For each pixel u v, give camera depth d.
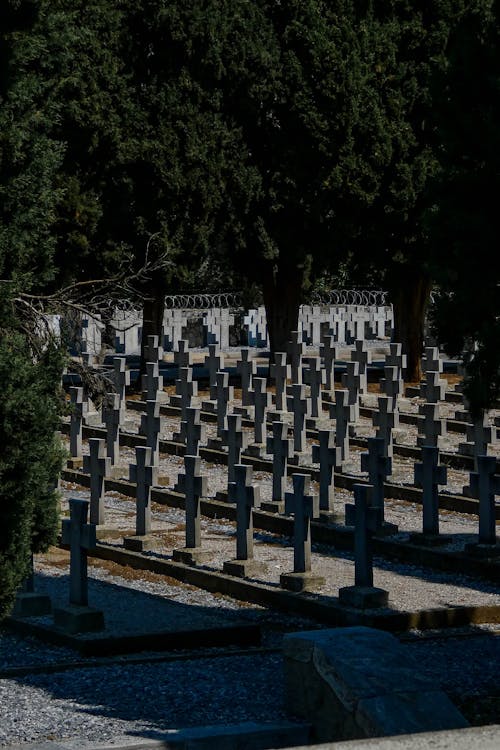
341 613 22.06
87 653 18.97
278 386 41.72
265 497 31.27
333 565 25.67
